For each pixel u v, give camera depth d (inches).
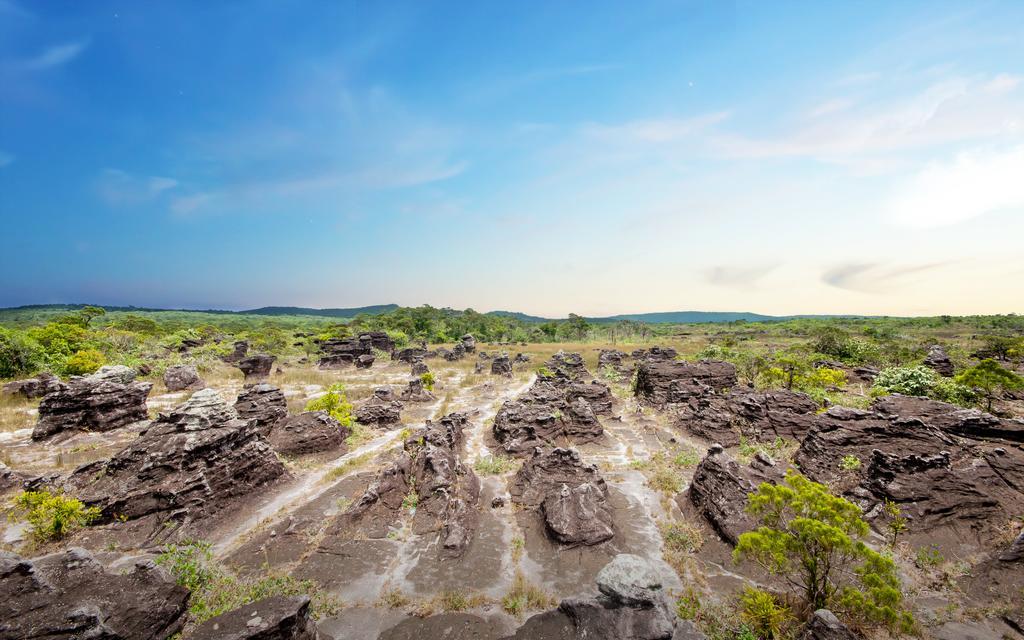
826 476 801.6
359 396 1839.3
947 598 496.1
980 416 839.1
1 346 1802.4
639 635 378.9
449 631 458.3
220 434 753.6
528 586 530.6
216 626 370.0
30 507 613.0
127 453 727.7
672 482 844.6
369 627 465.1
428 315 6569.9
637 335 6422.2
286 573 550.3
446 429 1008.9
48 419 1071.6
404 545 624.1
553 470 816.9
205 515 677.3
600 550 608.1
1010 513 631.2
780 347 3659.0
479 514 733.3
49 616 366.9
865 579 400.2
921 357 2425.0
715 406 1227.9
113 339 2455.7
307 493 801.6
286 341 4124.0
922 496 660.7
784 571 479.5
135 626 390.3
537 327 6353.3
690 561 579.5
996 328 4881.9
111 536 613.9
